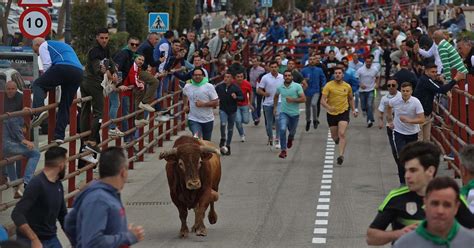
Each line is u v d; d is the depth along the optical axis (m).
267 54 58.19
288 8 110.25
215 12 97.38
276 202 23.05
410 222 11.03
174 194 18.97
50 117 21.17
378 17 105.56
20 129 18.72
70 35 43.41
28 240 13.51
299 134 36.16
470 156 11.64
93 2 47.38
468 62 27.70
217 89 31.06
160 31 39.47
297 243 18.58
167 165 18.97
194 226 19.48
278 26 65.12
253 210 22.09
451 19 57.62
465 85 25.70
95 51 24.11
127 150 28.53
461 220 10.72
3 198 21.22
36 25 21.55
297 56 58.97
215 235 19.45
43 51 20.81
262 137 35.75
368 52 50.72
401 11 107.31
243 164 29.31
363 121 40.19
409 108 23.64
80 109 25.30
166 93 34.44
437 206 9.41
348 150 31.89
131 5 52.31
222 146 31.25
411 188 11.03
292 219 20.98
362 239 18.81
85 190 11.65
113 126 26.30
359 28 82.88
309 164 29.11
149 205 22.95
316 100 36.41
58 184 13.98
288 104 30.16
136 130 29.42
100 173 11.59
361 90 38.16
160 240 19.03
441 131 28.58
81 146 24.28
